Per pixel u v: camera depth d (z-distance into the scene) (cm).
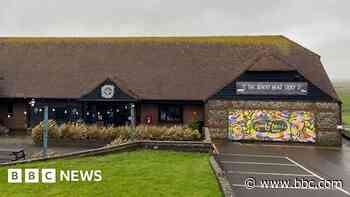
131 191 1084
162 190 1097
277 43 3322
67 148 2191
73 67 3184
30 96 2948
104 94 2880
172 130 2223
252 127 2742
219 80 2988
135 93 2916
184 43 3362
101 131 2338
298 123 2697
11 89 3006
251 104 2748
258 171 1612
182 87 2953
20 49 3391
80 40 3466
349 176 1554
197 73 3061
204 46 3319
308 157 2069
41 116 2984
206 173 1334
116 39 3462
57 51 3353
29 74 3136
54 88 3005
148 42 3403
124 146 1809
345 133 3072
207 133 2217
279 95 2727
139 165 1477
